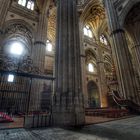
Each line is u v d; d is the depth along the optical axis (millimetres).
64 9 8875
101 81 24875
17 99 12094
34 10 19406
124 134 3814
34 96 12508
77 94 6738
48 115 6066
